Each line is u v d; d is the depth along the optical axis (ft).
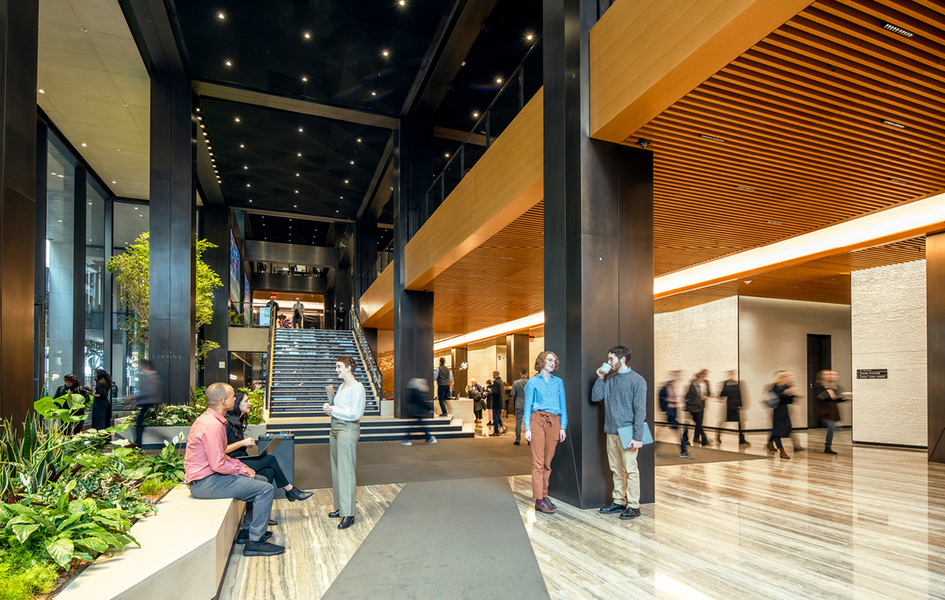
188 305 39.50
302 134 52.34
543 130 21.90
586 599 10.30
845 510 17.01
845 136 18.40
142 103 42.70
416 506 18.11
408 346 47.34
